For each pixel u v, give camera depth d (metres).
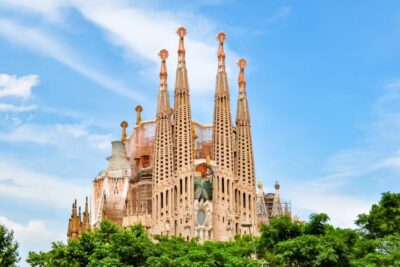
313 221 94.56
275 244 93.50
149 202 196.00
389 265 90.25
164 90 198.88
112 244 91.38
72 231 190.25
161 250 93.94
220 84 198.12
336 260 82.81
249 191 194.88
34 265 97.50
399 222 112.75
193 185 186.62
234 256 92.56
